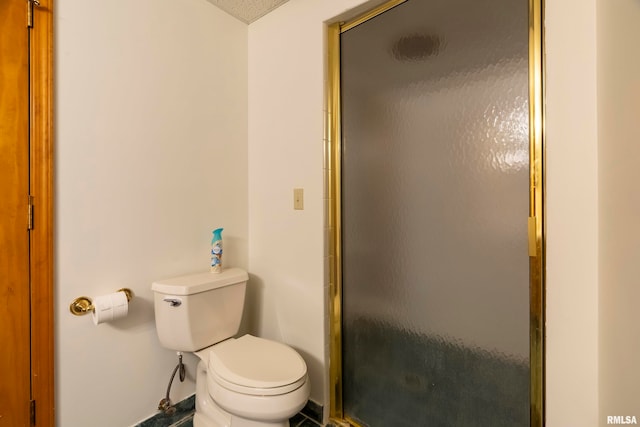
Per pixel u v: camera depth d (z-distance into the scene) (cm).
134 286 139
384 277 138
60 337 119
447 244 120
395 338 136
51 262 116
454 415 120
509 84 104
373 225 141
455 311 119
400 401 135
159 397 148
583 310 88
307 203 156
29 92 112
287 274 166
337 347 154
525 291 103
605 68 86
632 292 93
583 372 88
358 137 145
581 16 87
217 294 146
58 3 117
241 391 110
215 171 169
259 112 179
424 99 125
